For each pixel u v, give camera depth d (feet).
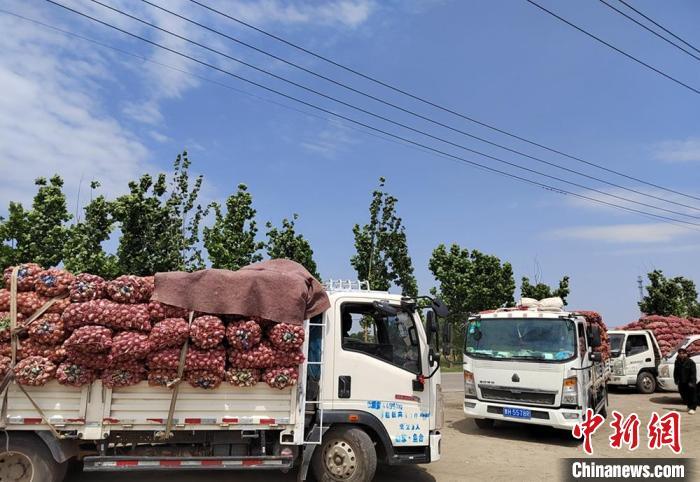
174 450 18.88
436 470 25.57
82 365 17.20
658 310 108.88
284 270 20.85
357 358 20.79
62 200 44.04
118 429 17.63
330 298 21.02
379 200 78.84
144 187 49.70
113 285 17.92
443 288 95.30
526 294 103.86
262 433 19.08
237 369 18.29
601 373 42.06
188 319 18.10
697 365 45.27
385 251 78.23
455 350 91.45
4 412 16.92
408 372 21.33
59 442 17.47
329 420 20.01
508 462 27.37
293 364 18.78
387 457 20.63
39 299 17.52
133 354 17.13
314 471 20.52
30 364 16.75
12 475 17.44
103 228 47.03
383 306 21.15
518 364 32.99
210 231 56.75
